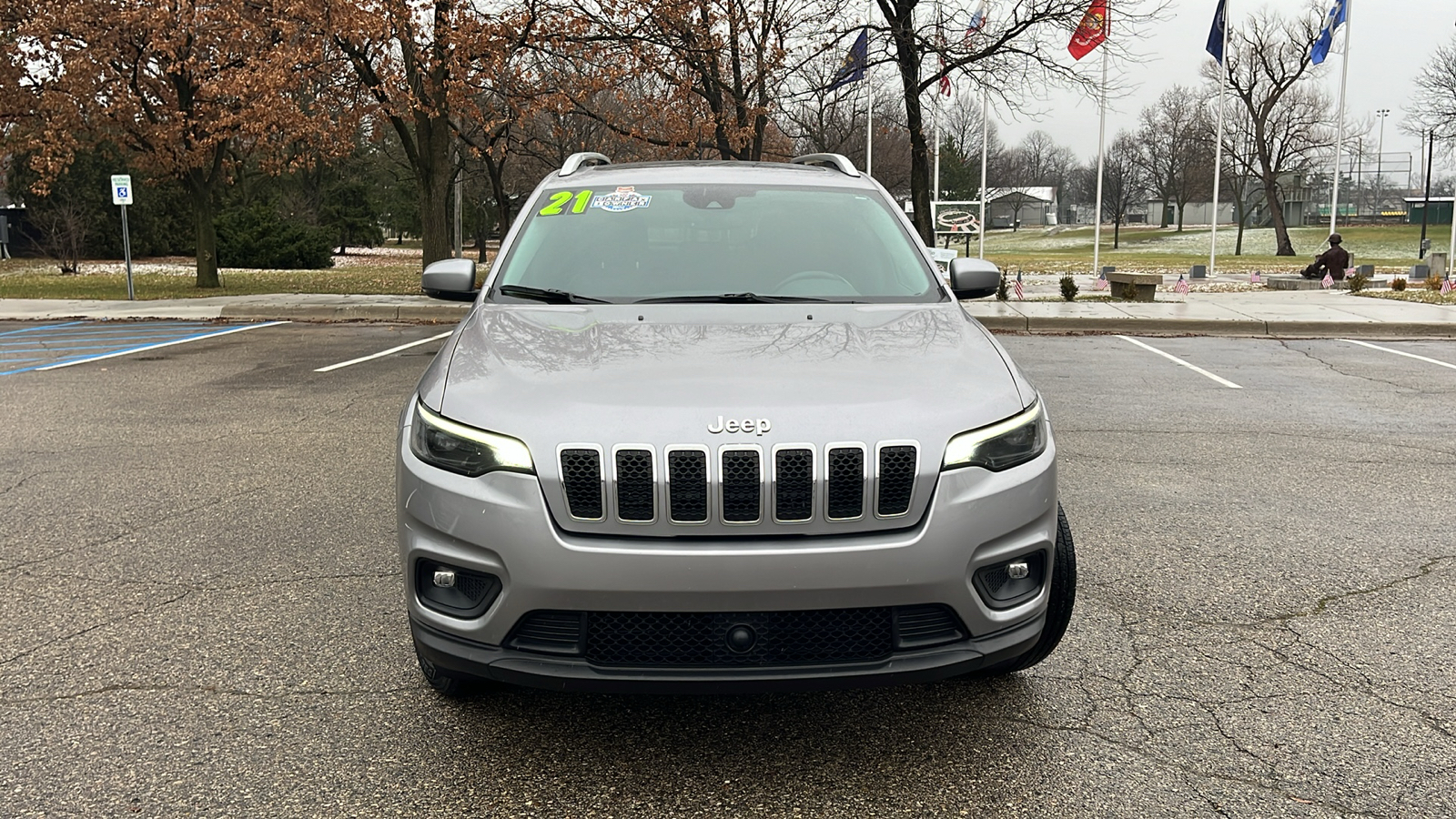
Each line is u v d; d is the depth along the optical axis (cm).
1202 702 346
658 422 275
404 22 1977
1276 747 316
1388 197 12025
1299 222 10881
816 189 464
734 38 2092
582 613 274
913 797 289
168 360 1184
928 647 285
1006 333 1538
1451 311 1717
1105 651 388
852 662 280
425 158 2258
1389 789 293
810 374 303
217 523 545
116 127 2548
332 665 373
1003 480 289
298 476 644
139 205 4688
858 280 404
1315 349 1346
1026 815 281
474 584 287
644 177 471
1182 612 426
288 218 5600
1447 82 5338
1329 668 372
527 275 406
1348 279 2483
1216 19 3269
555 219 439
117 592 445
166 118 2478
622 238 423
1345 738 321
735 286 397
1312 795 289
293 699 347
